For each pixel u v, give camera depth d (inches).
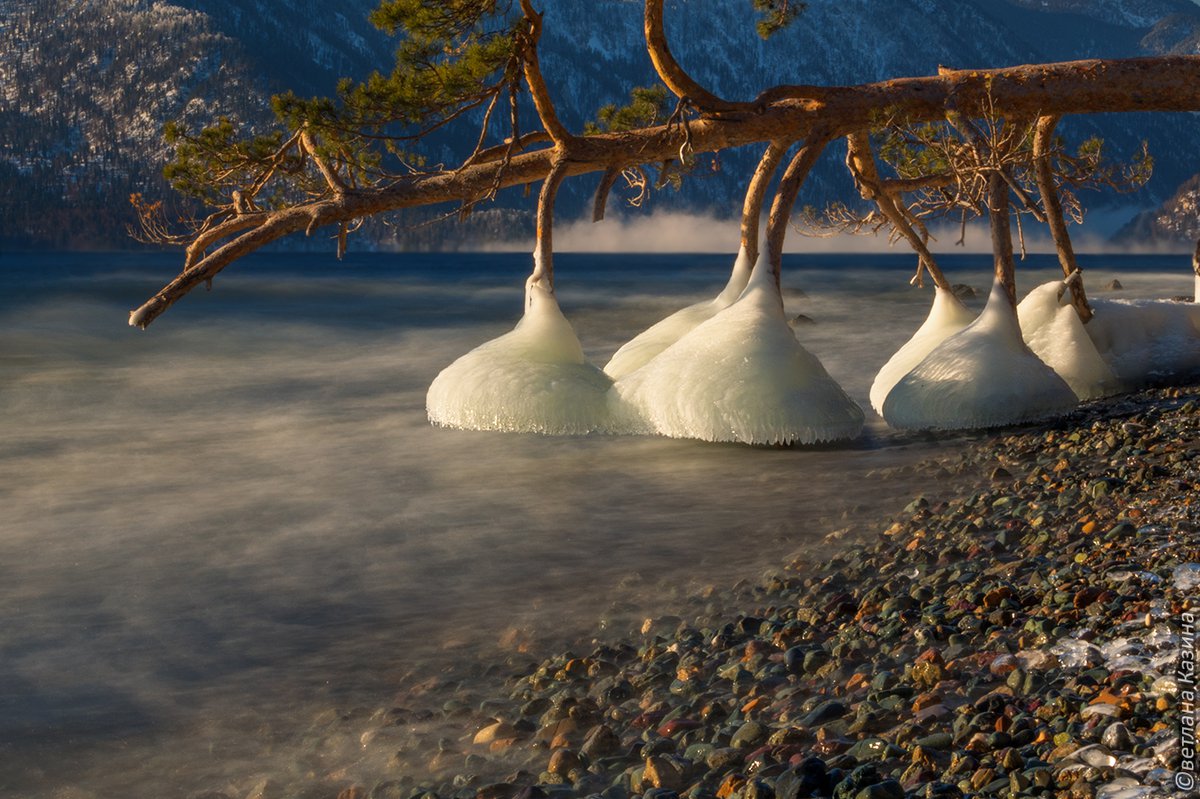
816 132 560.7
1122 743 159.6
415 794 190.2
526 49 561.3
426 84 578.2
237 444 577.6
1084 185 663.1
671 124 572.1
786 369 499.5
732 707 213.0
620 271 3860.7
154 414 690.8
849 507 384.2
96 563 352.8
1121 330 593.3
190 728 226.2
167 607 306.3
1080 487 344.8
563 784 186.2
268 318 1494.8
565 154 586.2
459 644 269.6
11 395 776.3
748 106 580.7
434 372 919.0
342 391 796.6
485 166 611.5
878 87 574.6
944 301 615.8
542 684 238.1
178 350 1091.9
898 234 722.8
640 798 177.3
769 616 265.3
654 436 534.3
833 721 194.2
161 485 473.1
